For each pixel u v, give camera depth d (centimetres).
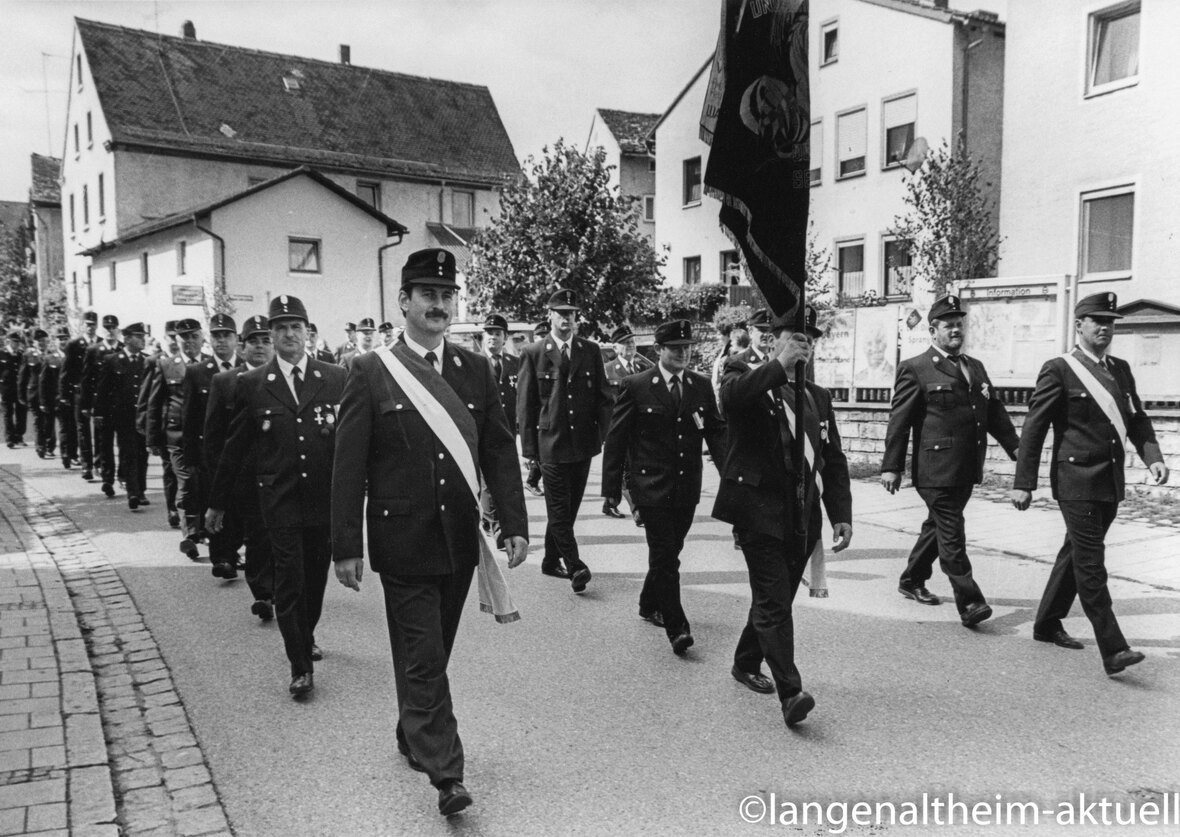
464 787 362
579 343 748
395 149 4081
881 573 777
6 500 1170
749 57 430
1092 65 2002
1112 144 1967
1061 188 2056
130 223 3519
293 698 498
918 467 641
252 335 660
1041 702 485
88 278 3941
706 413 582
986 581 743
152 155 3547
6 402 1831
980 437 631
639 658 562
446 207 4072
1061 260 2067
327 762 419
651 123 4028
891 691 503
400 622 381
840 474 488
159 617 653
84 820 361
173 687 515
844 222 2594
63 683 510
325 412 524
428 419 389
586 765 413
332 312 3200
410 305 405
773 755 422
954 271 1869
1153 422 1069
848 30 2555
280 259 3084
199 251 3041
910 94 2405
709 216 3111
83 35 3784
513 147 4362
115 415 1109
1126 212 1972
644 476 575
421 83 4412
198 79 3884
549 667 545
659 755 423
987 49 2348
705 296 2814
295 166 3756
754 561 459
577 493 747
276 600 504
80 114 3928
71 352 1425
